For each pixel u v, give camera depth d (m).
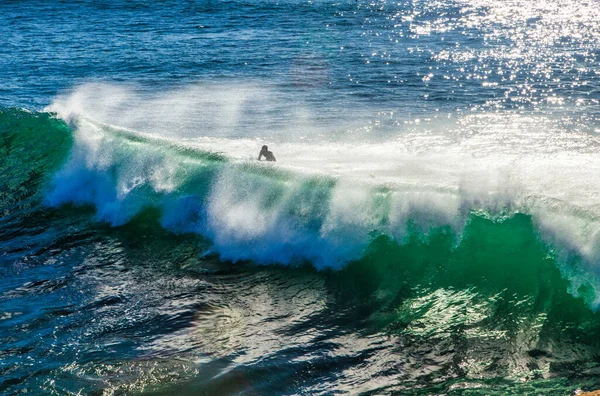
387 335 34.88
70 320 37.66
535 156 68.31
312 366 32.34
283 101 104.81
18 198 58.09
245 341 34.88
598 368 30.36
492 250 38.88
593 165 62.12
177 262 45.69
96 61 142.88
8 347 34.81
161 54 152.62
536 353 31.98
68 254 47.84
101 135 59.50
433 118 92.31
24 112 68.94
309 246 43.72
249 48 163.38
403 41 182.12
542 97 107.88
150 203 52.75
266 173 47.34
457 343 33.53
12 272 45.00
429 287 38.94
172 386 30.98
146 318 37.69
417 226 41.31
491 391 29.39
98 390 30.80
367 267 41.50
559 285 35.75
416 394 29.77
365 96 109.75
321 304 38.75
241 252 45.56
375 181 43.66
